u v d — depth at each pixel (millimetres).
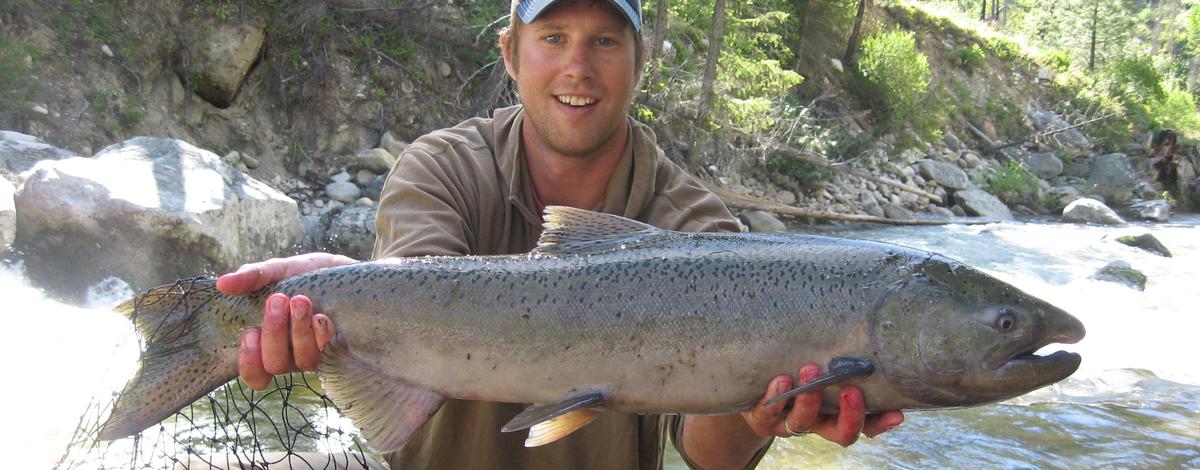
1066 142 13203
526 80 1228
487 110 6062
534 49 1216
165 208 3262
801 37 10625
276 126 5434
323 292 1096
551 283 1095
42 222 3145
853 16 11273
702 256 1101
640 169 1288
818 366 1060
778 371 1066
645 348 1076
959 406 1081
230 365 1106
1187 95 18078
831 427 1090
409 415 1090
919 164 10008
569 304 1084
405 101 5934
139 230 3205
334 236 4723
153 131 4820
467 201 1243
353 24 5902
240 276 1084
